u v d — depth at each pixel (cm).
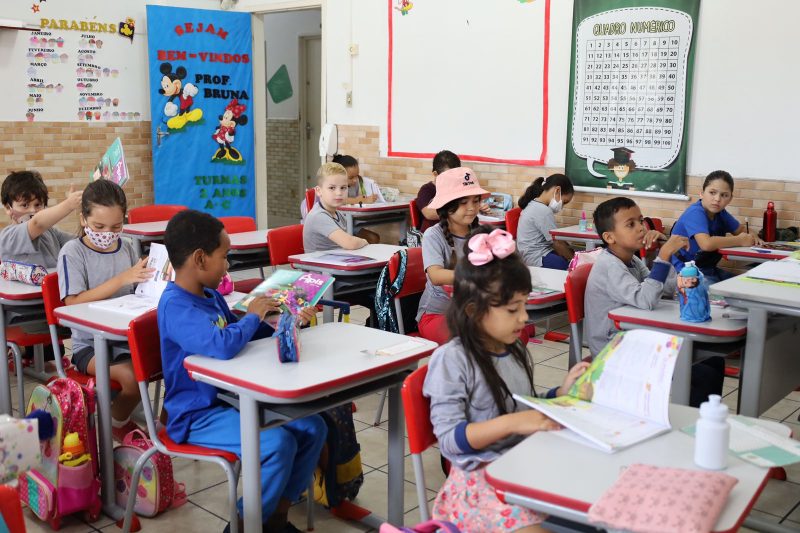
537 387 397
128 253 315
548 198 519
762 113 483
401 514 246
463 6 613
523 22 582
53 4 653
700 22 499
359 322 531
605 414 165
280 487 221
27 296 309
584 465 143
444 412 176
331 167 433
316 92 917
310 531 257
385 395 349
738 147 495
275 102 961
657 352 170
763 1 474
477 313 178
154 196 726
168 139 719
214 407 234
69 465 256
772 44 474
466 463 171
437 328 311
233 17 741
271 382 196
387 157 684
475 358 180
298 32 912
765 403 263
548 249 509
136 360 229
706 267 450
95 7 680
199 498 283
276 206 991
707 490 126
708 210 454
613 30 535
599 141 553
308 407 207
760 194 488
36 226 359
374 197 639
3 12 623
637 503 123
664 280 274
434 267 319
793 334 281
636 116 533
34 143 656
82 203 299
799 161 473
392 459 244
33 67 647
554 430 160
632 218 288
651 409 163
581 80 556
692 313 258
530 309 307
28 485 263
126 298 287
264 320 250
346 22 692
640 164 536
